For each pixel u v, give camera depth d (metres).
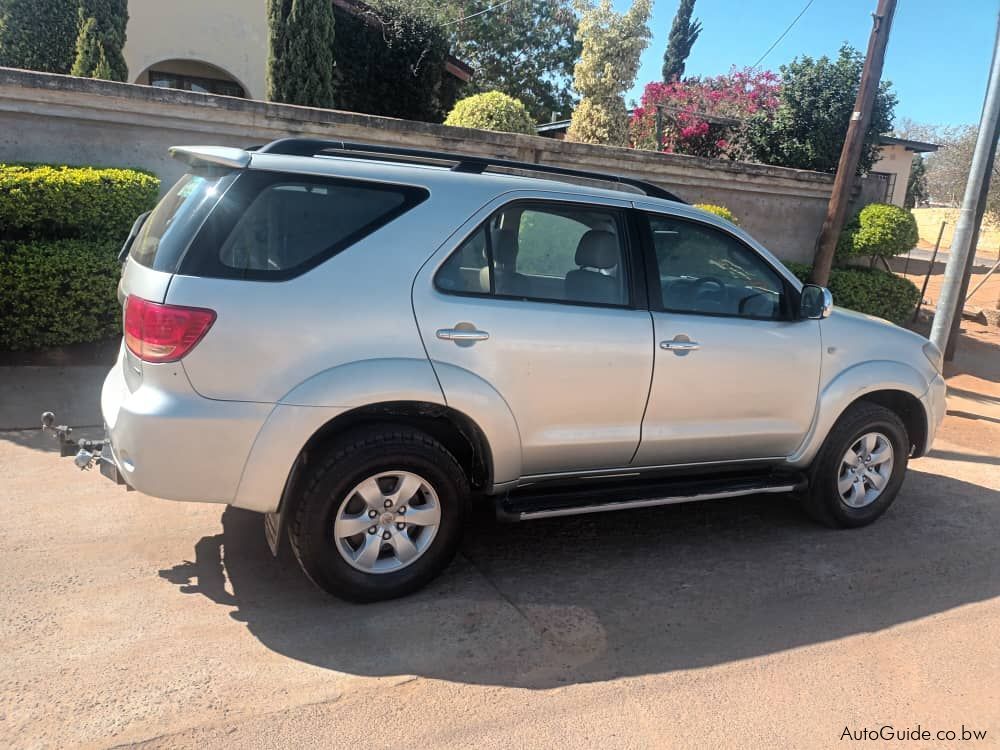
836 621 3.70
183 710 2.76
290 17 11.07
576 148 9.55
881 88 11.80
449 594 3.72
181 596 3.52
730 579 4.07
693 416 4.14
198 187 3.34
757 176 10.81
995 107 7.40
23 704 2.73
